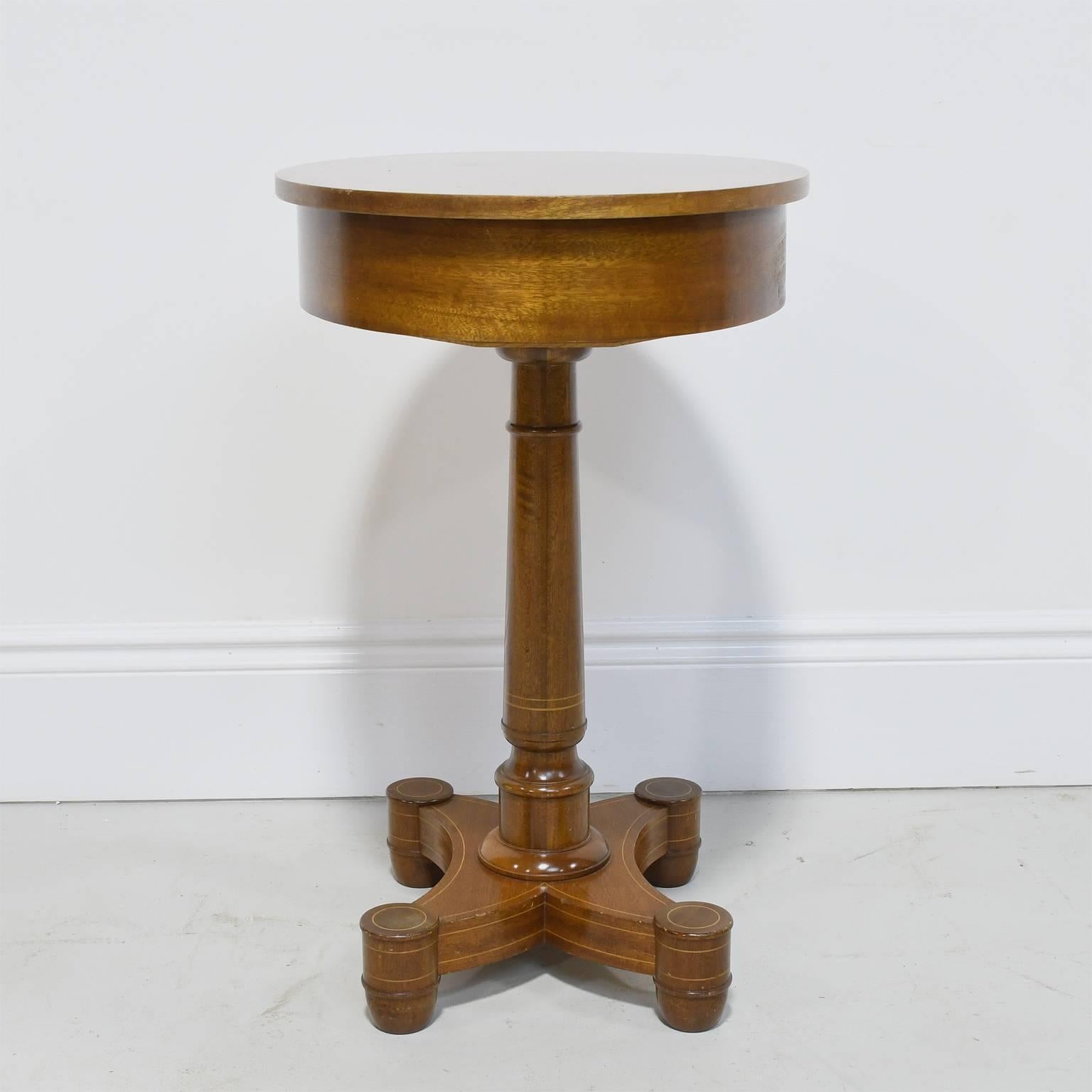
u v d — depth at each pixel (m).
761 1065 1.44
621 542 2.05
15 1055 1.46
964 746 2.09
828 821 2.00
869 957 1.64
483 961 1.56
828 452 2.03
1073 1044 1.47
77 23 1.89
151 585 2.04
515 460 1.59
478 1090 1.41
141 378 1.98
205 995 1.57
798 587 2.07
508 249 1.25
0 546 2.03
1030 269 1.98
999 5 1.91
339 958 1.65
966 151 1.95
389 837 1.84
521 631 1.61
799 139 1.95
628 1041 1.49
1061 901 1.77
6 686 2.04
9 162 1.92
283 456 2.01
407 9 1.91
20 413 1.98
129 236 1.95
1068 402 2.02
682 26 1.92
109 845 1.94
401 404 2.00
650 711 2.08
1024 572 2.07
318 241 1.38
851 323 2.00
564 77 1.93
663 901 1.57
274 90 1.92
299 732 2.07
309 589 2.05
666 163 1.61
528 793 1.63
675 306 1.29
